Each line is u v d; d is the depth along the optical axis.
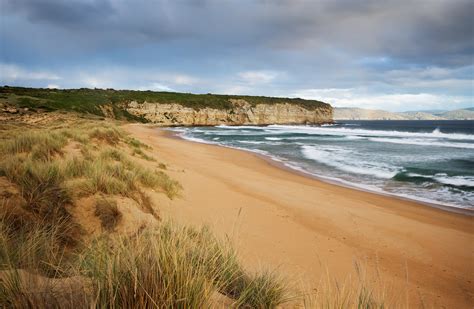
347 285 4.16
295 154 24.56
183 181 10.45
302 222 7.67
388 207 10.01
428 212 9.58
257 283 2.73
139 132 45.31
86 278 2.11
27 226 3.54
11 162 5.05
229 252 3.07
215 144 33.78
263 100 111.56
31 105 46.88
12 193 4.05
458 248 6.58
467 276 5.30
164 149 23.78
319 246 6.00
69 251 3.46
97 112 67.25
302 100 124.19
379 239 6.84
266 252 5.19
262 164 19.55
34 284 1.83
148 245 2.41
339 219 8.09
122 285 1.78
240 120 101.00
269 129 68.94
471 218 9.04
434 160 20.31
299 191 11.60
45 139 8.94
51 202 4.19
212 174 14.18
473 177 14.95
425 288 4.73
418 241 6.88
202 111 94.12
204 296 1.93
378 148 27.80
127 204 5.16
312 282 4.14
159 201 6.54
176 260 1.99
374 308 2.34
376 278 4.81
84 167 6.36
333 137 42.47
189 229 4.05
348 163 19.67
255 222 7.02
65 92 83.12
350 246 6.27
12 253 2.46
